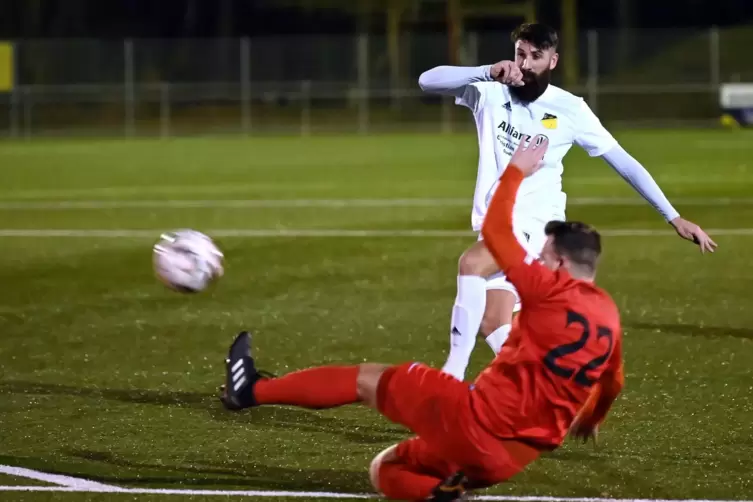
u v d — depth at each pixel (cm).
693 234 1919
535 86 2000
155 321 2903
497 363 1412
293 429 1980
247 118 11688
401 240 4284
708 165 7462
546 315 1382
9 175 7300
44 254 4025
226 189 6309
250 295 3241
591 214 5044
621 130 11206
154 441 1916
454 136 10975
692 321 2858
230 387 1529
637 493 1655
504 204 1433
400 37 11950
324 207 5400
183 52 11800
